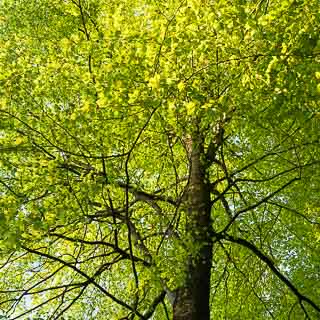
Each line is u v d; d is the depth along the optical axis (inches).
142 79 226.4
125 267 364.8
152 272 226.5
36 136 260.8
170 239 258.7
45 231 228.7
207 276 258.4
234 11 210.5
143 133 275.0
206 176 283.9
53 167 238.5
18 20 346.6
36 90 253.8
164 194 322.3
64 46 251.0
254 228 374.6
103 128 250.7
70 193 235.8
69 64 257.0
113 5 292.7
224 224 367.6
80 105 260.4
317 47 220.7
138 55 220.5
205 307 250.1
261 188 360.8
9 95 247.4
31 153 251.0
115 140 269.9
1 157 244.4
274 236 376.5
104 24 286.0
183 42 216.4
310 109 239.0
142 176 328.5
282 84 220.2
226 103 223.6
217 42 221.0
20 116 255.0
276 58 205.9
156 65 221.0
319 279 393.4
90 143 255.3
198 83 234.5
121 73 221.8
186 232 253.3
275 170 343.9
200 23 220.1
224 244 372.5
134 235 271.0
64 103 271.7
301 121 239.1
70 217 240.5
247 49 221.9
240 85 227.3
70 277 356.5
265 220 377.4
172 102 218.8
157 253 237.9
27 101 255.6
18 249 212.2
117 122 248.7
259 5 235.1
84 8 293.9
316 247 365.7
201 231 261.7
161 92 212.8
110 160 261.7
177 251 237.8
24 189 239.1
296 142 271.6
